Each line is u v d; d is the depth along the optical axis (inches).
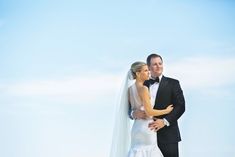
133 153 230.5
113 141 235.9
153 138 230.5
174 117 228.4
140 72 231.5
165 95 231.5
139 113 231.3
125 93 235.1
